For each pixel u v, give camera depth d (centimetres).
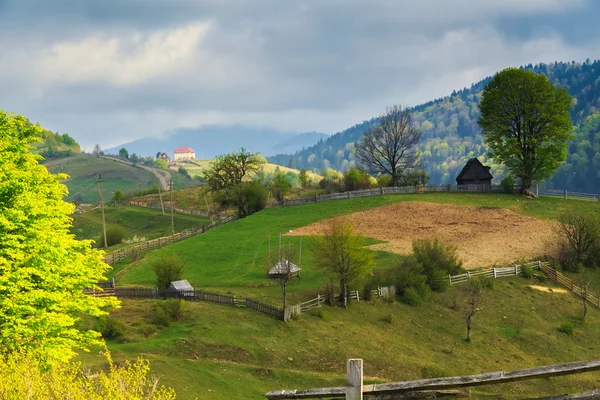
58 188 3253
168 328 4722
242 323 4906
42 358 2366
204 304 5409
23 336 2583
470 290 6019
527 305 5994
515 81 9694
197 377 3709
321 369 4362
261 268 6906
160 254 7762
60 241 2822
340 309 5519
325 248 5653
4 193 2742
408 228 8300
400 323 5434
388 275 6281
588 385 4434
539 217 8538
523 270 6650
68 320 2695
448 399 1155
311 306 5403
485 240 7638
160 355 4094
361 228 8412
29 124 3250
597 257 6950
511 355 5034
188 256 7650
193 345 4325
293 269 6288
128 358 3838
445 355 4938
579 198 9769
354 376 1144
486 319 5675
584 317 5766
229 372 3966
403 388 1138
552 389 4353
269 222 9244
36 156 3244
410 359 4731
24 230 2797
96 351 3975
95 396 1521
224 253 7669
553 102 9594
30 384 1485
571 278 6644
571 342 5356
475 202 9544
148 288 5838
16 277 2575
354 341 4872
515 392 4291
